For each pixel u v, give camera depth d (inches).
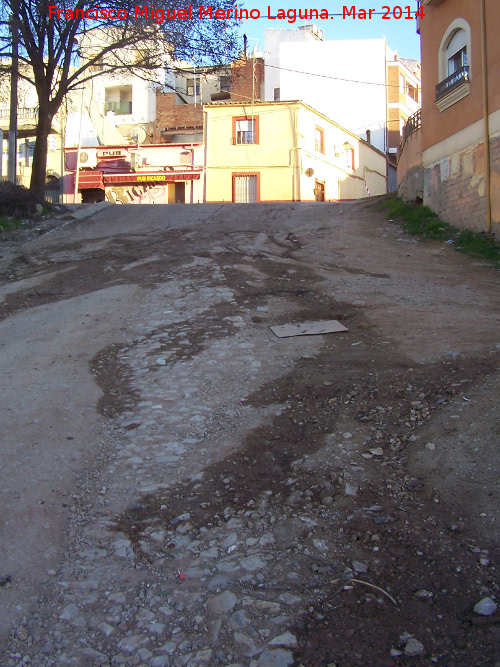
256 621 128.9
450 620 125.7
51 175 1328.7
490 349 257.4
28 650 124.6
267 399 233.9
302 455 191.8
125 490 178.4
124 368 270.7
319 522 159.6
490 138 494.6
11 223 636.1
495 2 485.1
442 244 516.7
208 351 283.7
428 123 607.8
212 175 1263.5
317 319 329.4
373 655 119.3
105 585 141.6
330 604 132.6
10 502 167.0
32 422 213.0
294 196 1232.2
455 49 558.9
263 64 1576.0
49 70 717.9
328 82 1587.1
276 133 1238.9
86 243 568.1
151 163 1306.6
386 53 1601.9
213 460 192.5
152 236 587.8
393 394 228.1
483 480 165.8
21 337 316.8
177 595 138.1
